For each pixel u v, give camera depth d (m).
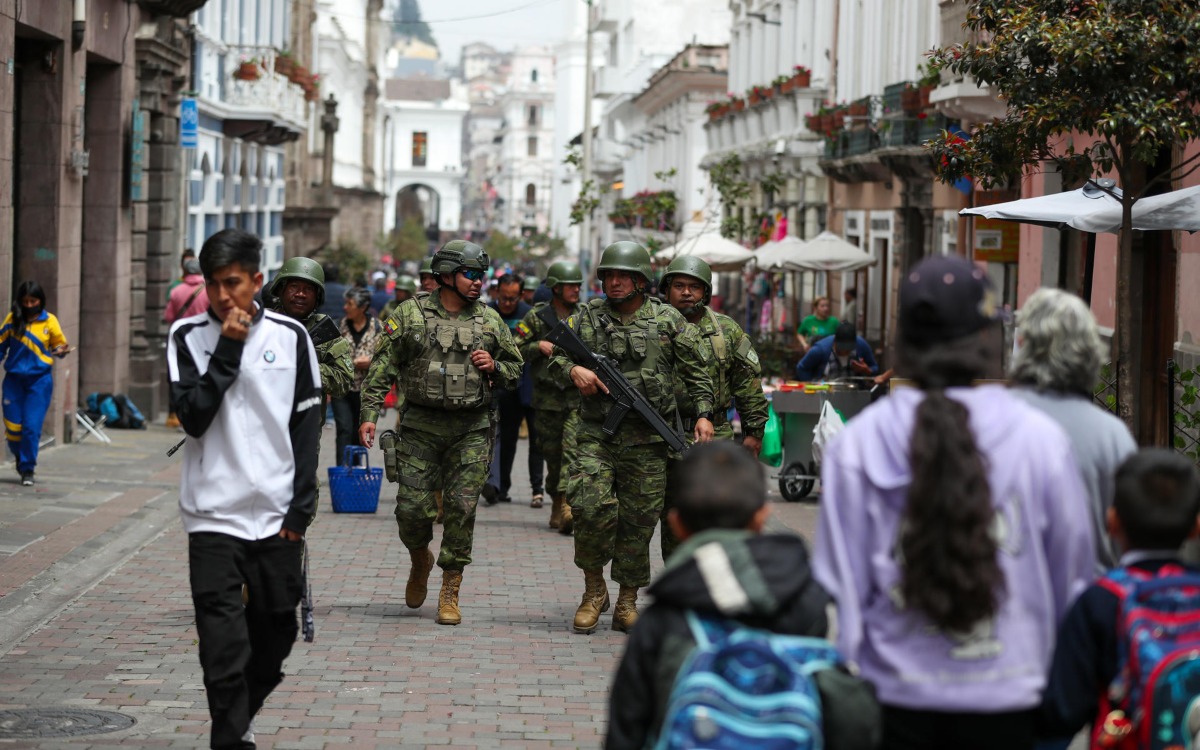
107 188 24.92
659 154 70.38
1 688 8.87
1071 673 4.58
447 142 182.38
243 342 6.81
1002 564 4.44
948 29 25.20
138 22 25.84
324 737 7.96
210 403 6.77
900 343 4.72
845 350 19.31
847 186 37.53
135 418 24.84
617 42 88.81
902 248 32.41
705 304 11.34
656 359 10.45
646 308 10.55
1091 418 5.18
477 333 10.77
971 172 12.89
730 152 44.47
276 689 8.95
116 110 24.91
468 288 10.77
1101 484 5.14
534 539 15.03
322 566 13.27
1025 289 22.86
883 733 4.50
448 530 10.86
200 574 6.89
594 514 10.50
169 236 28.20
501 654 10.03
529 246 128.62
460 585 12.02
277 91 38.38
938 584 4.36
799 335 27.23
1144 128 11.02
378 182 110.44
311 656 9.82
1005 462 4.50
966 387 4.65
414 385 10.72
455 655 9.96
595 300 10.70
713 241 32.75
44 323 17.23
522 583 12.73
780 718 3.96
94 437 23.19
